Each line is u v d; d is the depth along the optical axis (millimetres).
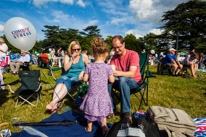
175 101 3266
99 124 2059
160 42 46344
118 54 2496
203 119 2080
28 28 4375
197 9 36781
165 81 5500
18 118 2334
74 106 2680
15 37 4238
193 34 39125
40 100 3211
